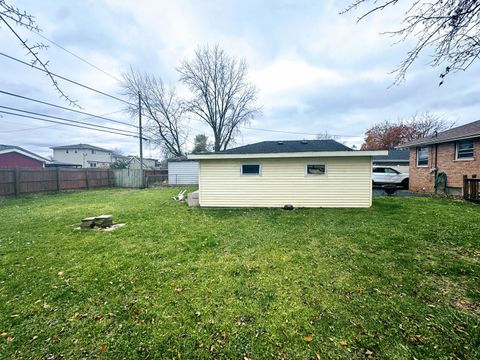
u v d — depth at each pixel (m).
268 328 2.21
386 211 7.13
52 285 3.08
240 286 2.98
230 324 2.28
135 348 2.01
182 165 20.91
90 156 43.12
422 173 12.37
